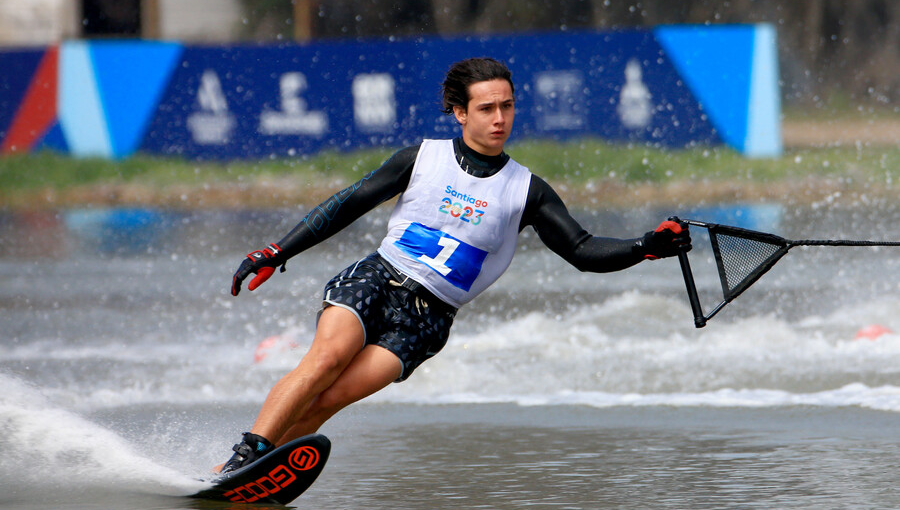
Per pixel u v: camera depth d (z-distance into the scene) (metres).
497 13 121.69
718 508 13.26
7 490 13.94
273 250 14.28
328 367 13.59
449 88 14.58
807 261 40.12
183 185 75.06
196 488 13.62
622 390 21.70
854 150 77.69
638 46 73.12
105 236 57.16
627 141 73.12
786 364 23.42
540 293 35.47
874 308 29.69
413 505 13.62
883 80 122.94
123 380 23.23
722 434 17.77
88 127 79.25
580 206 65.00
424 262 14.26
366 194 14.44
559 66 73.38
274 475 13.12
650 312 29.25
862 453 16.09
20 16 111.50
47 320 32.12
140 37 112.00
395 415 19.98
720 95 73.12
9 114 79.38
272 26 115.88
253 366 24.77
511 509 13.38
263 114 77.12
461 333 28.09
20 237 57.53
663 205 64.50
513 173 14.51
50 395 21.56
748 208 60.44
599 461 16.05
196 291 37.62
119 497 13.73
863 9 125.81
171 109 78.50
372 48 75.88
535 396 21.41
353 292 13.98
